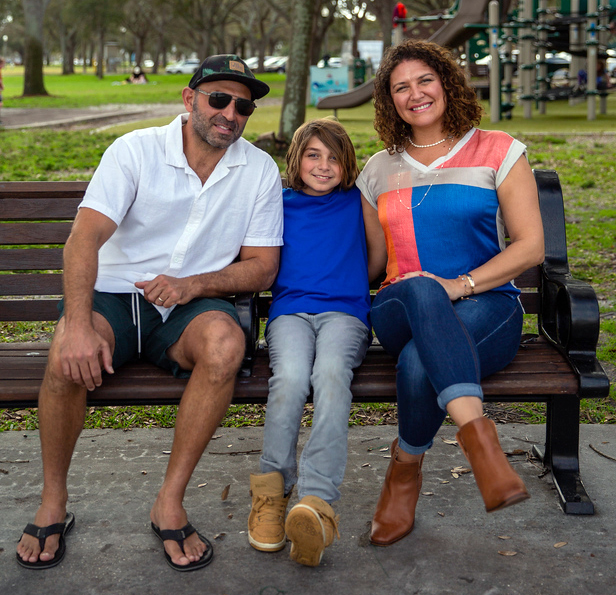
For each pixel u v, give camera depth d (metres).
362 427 3.26
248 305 2.48
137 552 2.30
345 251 2.65
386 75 2.63
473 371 2.11
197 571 2.20
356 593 2.09
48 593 2.10
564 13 18.81
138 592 2.11
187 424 2.21
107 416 3.35
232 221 2.57
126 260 2.54
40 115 20.36
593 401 3.46
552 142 11.84
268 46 74.12
